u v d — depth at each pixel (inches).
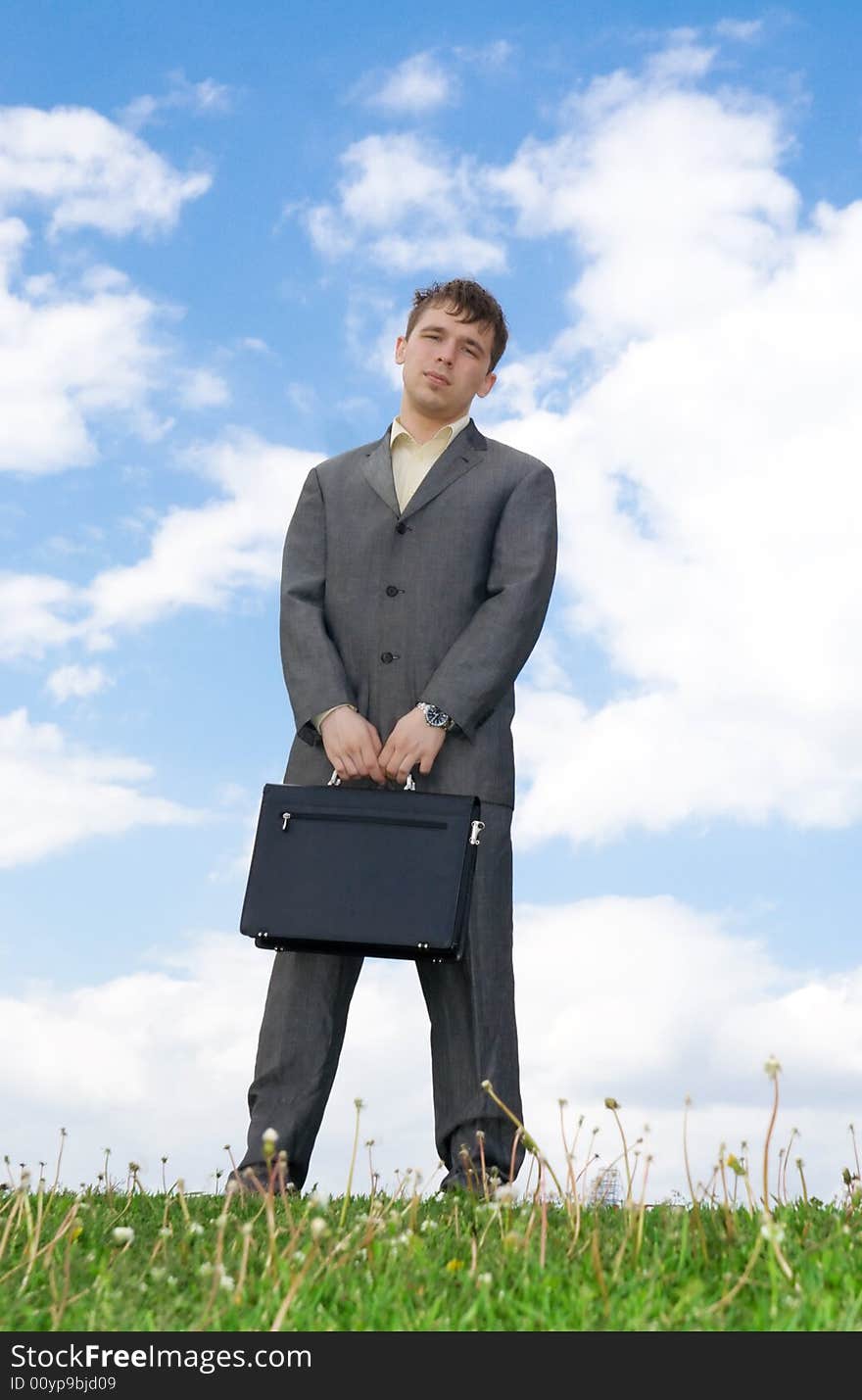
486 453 158.6
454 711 142.6
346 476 159.8
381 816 139.8
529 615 149.1
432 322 156.6
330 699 147.4
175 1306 88.1
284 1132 142.3
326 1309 88.5
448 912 134.5
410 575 151.9
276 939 137.4
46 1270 97.7
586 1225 108.2
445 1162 144.3
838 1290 85.6
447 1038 144.3
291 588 156.6
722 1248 99.2
